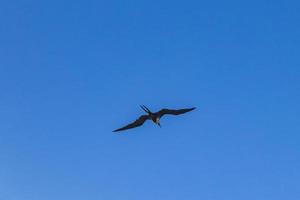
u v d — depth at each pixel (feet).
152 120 114.21
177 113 115.34
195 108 115.65
